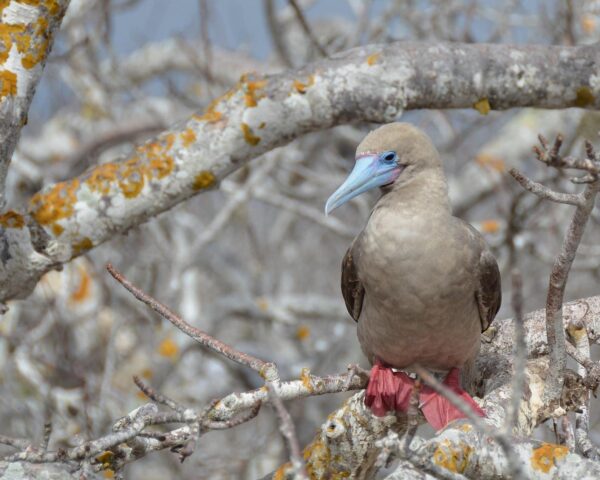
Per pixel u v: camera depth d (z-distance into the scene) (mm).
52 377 16328
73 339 18250
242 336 22094
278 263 22828
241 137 11766
